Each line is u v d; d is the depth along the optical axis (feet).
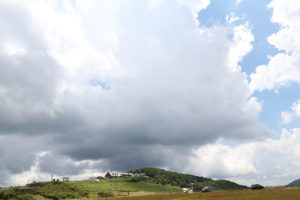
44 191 418.72
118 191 534.37
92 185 545.44
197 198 237.04
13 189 397.60
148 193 561.84
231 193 255.29
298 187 252.42
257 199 191.01
